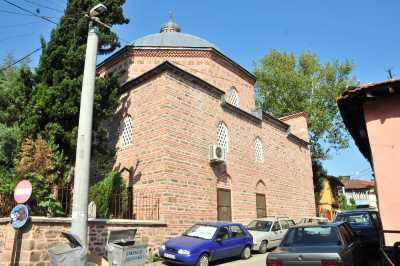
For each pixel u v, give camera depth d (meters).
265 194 21.67
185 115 16.55
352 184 56.91
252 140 21.56
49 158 12.82
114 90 16.02
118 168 17.14
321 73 34.97
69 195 12.90
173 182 14.94
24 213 9.59
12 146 16.81
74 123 14.61
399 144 7.77
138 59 20.98
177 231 14.50
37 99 14.30
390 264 6.41
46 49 15.10
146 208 14.88
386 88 7.76
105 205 13.50
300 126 30.17
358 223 12.32
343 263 6.80
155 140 15.54
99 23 11.34
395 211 7.52
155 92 16.28
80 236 9.12
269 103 35.84
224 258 13.32
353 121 9.24
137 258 9.75
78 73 14.99
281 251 7.58
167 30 26.20
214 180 17.44
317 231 8.33
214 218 16.77
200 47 21.58
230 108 19.92
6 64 23.97
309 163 29.34
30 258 9.55
